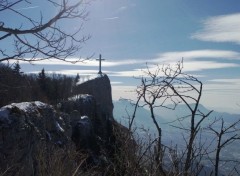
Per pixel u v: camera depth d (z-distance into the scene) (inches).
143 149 155.9
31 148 299.6
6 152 279.6
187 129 142.8
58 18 137.2
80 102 1499.8
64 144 380.5
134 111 166.6
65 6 136.8
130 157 157.6
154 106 154.4
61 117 485.1
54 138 380.5
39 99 1135.0
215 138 137.3
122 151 162.1
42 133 356.5
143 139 156.6
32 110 370.3
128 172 156.0
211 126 140.9
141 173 153.6
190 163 137.6
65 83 1615.4
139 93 157.2
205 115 143.6
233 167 128.1
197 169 134.8
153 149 154.6
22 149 292.8
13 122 306.2
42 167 204.2
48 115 399.5
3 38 136.6
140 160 155.6
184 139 142.6
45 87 1434.5
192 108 148.9
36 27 136.5
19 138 298.7
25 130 310.3
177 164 141.0
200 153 137.8
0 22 133.0
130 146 160.6
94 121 1433.3
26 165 282.4
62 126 456.8
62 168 205.0
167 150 144.8
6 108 318.3
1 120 301.6
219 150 135.3
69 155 236.1
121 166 161.0
